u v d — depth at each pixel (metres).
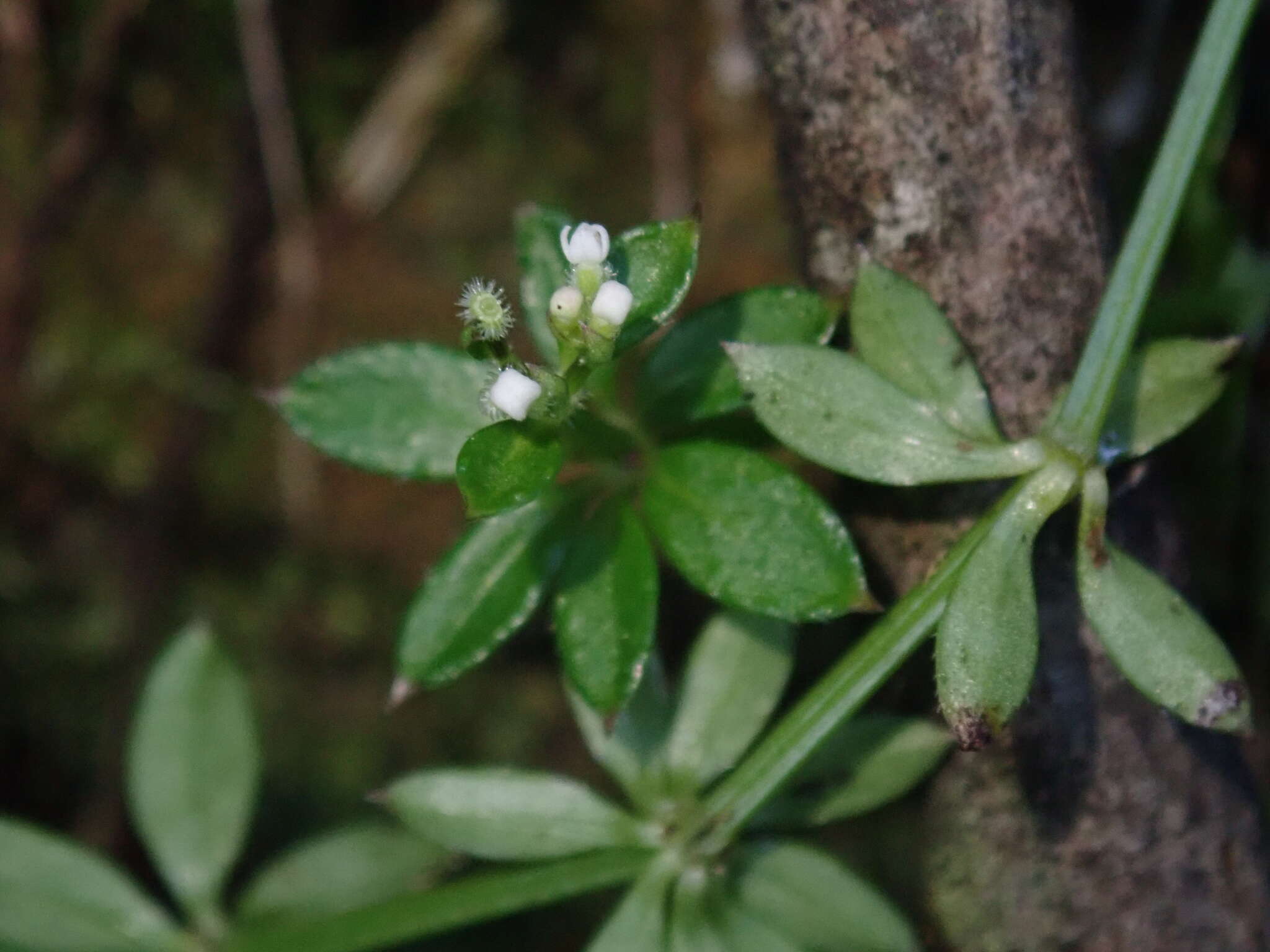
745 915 0.12
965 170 0.12
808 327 0.12
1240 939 0.12
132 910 0.13
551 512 0.12
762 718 0.12
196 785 0.13
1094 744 0.12
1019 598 0.11
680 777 0.12
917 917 0.13
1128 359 0.12
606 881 0.12
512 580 0.12
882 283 0.12
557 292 0.11
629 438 0.12
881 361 0.12
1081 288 0.12
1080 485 0.11
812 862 0.12
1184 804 0.12
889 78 0.12
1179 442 0.14
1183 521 0.12
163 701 0.13
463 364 0.12
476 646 0.12
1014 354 0.12
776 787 0.12
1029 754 0.12
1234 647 0.15
